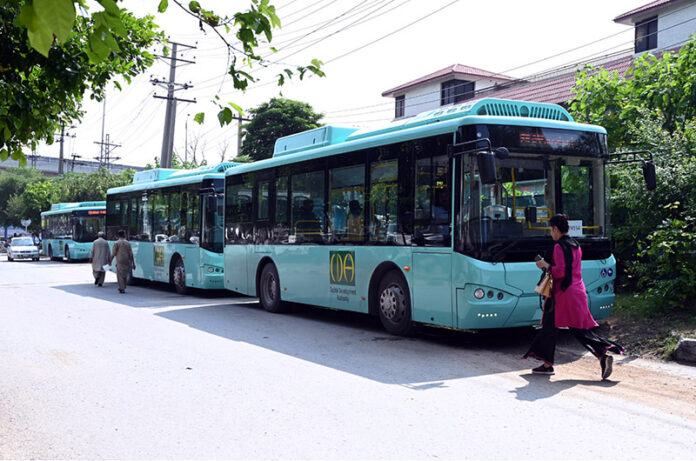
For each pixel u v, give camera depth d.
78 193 52.31
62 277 24.83
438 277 8.77
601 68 13.63
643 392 6.44
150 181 20.31
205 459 4.63
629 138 12.45
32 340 9.90
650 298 9.66
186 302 15.58
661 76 12.50
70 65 5.74
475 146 8.26
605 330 9.29
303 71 4.14
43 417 5.77
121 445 4.97
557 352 8.56
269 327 11.20
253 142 38.69
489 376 7.22
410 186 9.38
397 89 40.47
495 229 8.31
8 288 19.67
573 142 9.02
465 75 36.97
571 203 8.94
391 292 9.88
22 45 5.53
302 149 12.53
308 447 4.86
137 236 20.39
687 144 10.75
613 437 5.01
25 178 74.06
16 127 5.74
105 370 7.71
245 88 4.00
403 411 5.81
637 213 10.80
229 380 7.11
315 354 8.62
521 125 8.64
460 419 5.54
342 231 10.93
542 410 5.80
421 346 9.11
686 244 9.09
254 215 13.91
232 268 14.84
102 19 2.63
